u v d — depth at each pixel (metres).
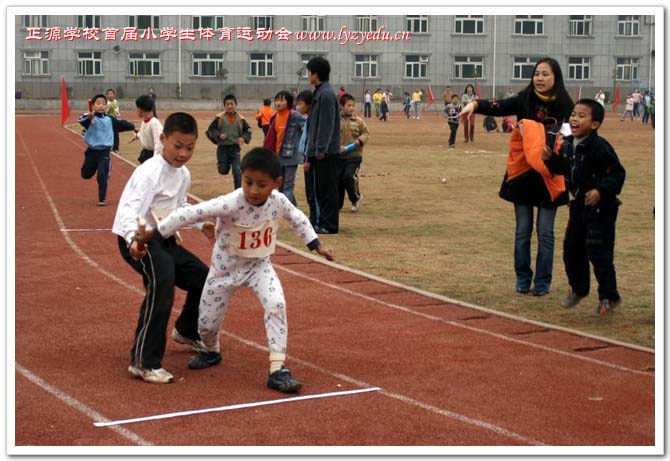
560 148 8.05
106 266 9.72
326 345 6.88
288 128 12.35
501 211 14.39
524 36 58.03
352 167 13.91
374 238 11.77
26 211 13.90
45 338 6.93
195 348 6.66
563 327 7.54
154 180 6.04
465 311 8.04
